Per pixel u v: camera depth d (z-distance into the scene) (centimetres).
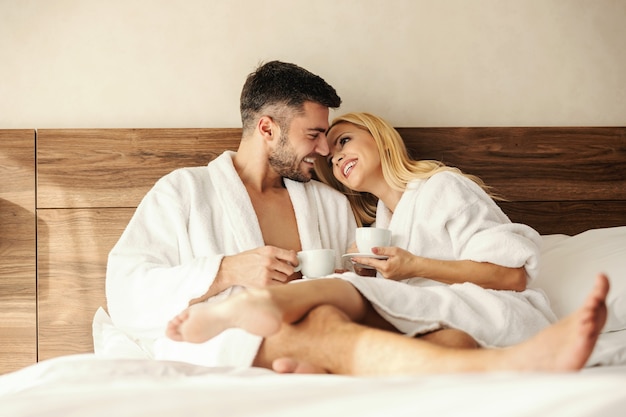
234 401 100
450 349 126
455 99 275
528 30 279
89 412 99
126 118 263
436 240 225
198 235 223
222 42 268
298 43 270
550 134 271
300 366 138
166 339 197
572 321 115
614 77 281
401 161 239
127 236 219
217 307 140
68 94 262
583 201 270
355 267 225
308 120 235
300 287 156
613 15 281
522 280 210
